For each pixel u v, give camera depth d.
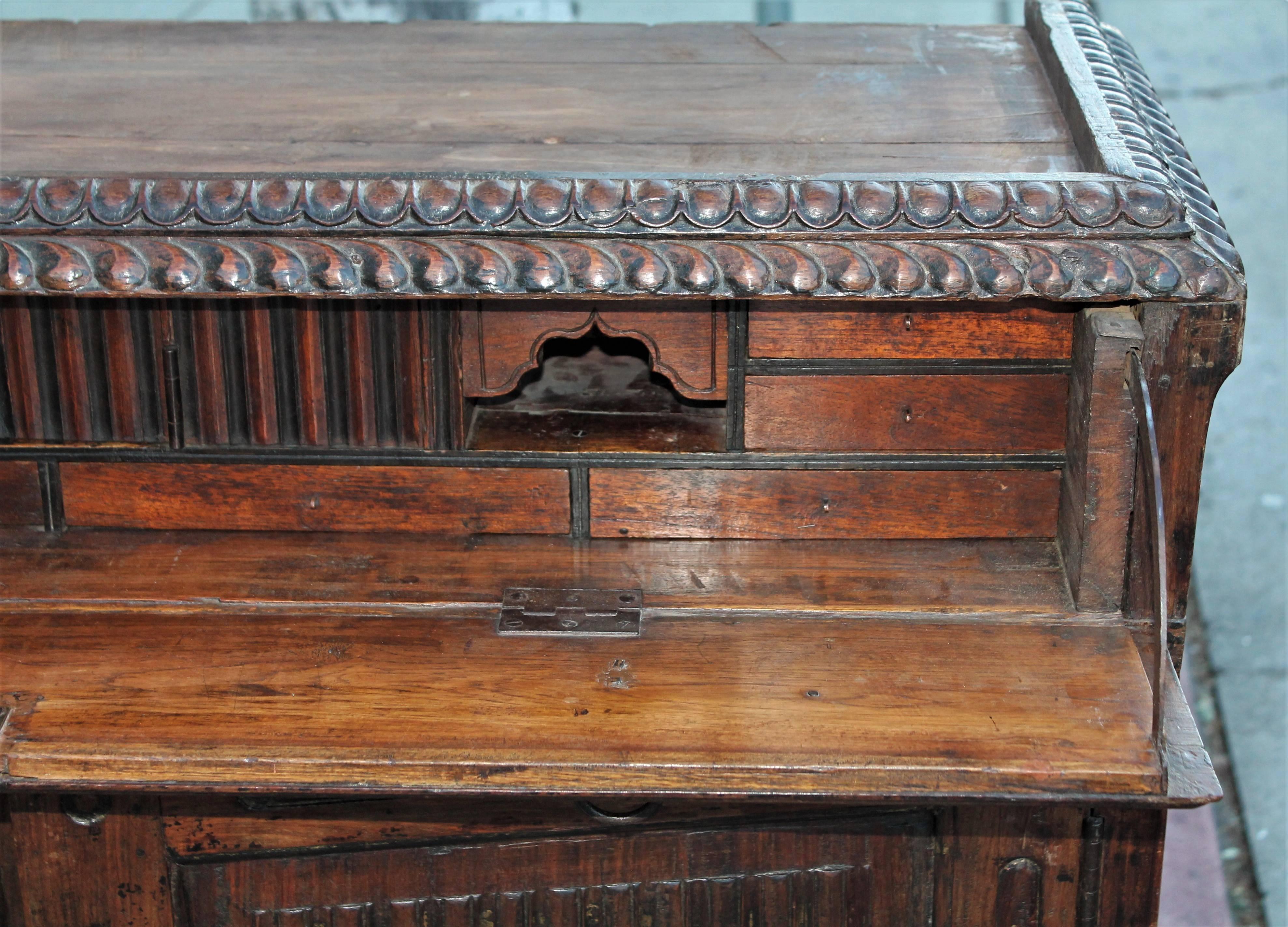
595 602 1.35
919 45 1.71
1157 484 1.19
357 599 1.36
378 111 1.51
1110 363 1.26
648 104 1.53
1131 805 1.16
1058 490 1.41
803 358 1.36
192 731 1.20
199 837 1.37
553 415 1.49
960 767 1.16
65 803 1.36
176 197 1.24
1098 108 1.40
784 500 1.42
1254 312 2.97
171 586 1.37
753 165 1.35
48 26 1.77
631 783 1.17
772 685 1.25
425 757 1.17
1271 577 2.72
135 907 1.40
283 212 1.23
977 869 1.39
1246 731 2.54
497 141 1.42
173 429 1.41
